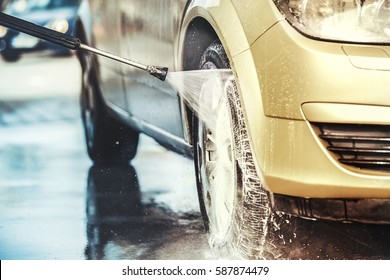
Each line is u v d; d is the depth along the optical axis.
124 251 6.25
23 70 9.07
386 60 4.95
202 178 6.21
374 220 5.15
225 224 5.83
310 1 5.07
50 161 8.37
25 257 6.17
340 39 5.01
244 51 5.29
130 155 8.25
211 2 5.71
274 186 5.23
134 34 6.98
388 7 5.02
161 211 7.01
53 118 9.30
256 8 5.28
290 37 5.05
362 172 5.03
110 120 8.12
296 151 5.07
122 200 7.30
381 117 4.95
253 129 5.24
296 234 5.62
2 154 8.62
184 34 6.16
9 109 9.38
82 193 7.46
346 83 4.94
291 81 5.03
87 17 7.71
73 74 8.74
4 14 6.59
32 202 7.31
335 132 5.04
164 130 6.89
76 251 6.25
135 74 7.08
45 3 8.05
